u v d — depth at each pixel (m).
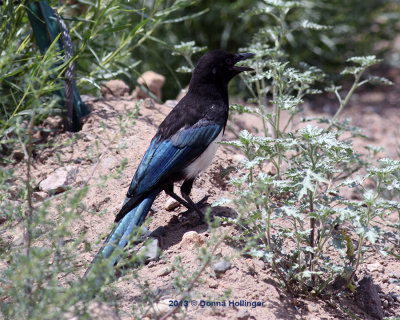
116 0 10.31
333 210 6.13
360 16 17.42
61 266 5.27
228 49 16.30
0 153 9.38
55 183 8.60
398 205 6.25
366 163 9.45
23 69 9.63
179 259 6.00
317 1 16.19
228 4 15.78
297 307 6.56
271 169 9.34
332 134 6.66
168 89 15.29
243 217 7.76
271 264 6.86
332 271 6.65
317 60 16.86
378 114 15.45
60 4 11.48
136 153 9.20
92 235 7.72
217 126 8.34
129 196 7.69
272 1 10.12
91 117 10.08
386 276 7.68
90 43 10.73
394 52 18.89
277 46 10.41
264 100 10.32
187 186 8.19
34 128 9.39
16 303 5.48
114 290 6.14
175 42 15.35
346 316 6.61
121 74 13.55
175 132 8.10
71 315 5.25
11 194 7.83
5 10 9.18
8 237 7.35
